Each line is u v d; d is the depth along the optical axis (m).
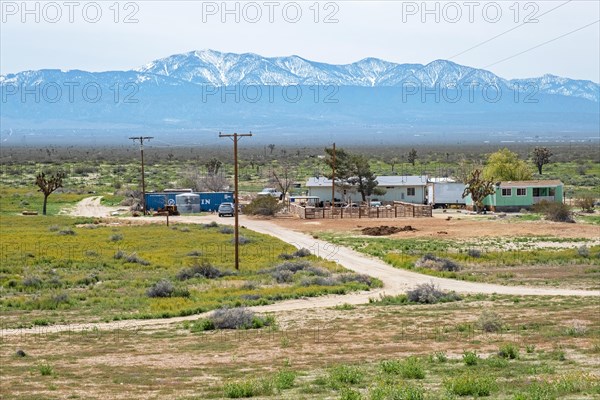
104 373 33.97
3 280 70.44
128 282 70.31
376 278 72.44
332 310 55.25
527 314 50.41
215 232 113.62
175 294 62.81
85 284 69.69
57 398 27.88
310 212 133.62
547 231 108.06
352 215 135.12
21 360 38.28
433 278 72.44
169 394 28.36
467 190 144.62
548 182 140.62
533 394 24.34
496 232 108.12
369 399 25.11
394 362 32.50
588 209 136.25
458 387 25.91
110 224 126.88
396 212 134.38
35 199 173.12
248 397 27.14
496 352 36.44
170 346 41.91
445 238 103.38
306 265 78.31
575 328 41.97
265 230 117.62
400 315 51.75
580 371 29.45
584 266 78.56
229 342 42.69
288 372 31.11
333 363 34.94
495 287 66.19
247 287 66.88
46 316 54.09
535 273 74.50
